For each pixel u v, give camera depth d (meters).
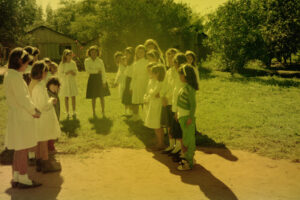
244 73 21.70
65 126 7.00
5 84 3.72
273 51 21.80
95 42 30.44
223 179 4.27
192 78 4.43
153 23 22.42
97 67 7.78
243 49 20.17
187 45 25.95
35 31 30.89
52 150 5.23
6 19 22.17
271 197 3.70
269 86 13.59
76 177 4.34
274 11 20.72
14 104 3.79
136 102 7.12
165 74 5.29
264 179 4.26
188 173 4.50
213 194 3.78
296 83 14.80
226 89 12.78
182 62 4.86
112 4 22.77
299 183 4.12
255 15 20.91
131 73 7.63
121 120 7.68
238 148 5.63
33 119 3.91
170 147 5.43
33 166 4.79
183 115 4.52
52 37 31.17
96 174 4.45
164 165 4.84
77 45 31.05
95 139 6.11
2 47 24.38
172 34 23.95
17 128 3.77
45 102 4.40
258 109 8.80
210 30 21.30
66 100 7.70
